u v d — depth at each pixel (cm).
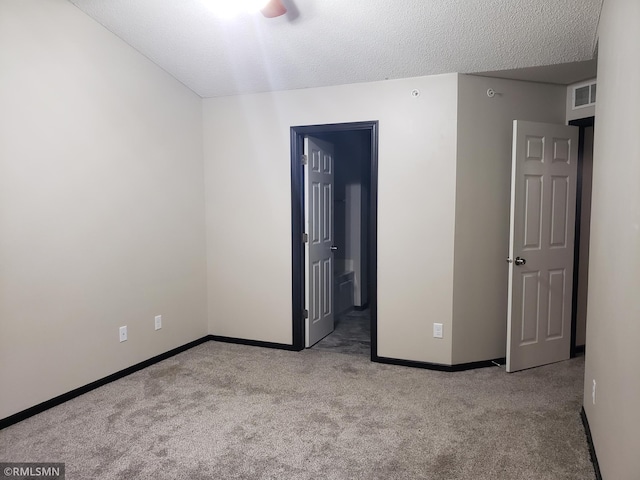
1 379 243
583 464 210
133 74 324
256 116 382
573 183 341
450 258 326
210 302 413
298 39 297
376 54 304
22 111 249
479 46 284
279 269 384
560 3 237
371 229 348
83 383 292
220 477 201
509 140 336
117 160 313
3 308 242
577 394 288
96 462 212
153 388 302
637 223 142
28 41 252
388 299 347
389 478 200
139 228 334
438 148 325
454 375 324
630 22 156
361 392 294
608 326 185
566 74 324
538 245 331
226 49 317
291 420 255
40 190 261
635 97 148
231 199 397
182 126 376
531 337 335
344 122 352
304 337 390
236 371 334
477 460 213
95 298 299
